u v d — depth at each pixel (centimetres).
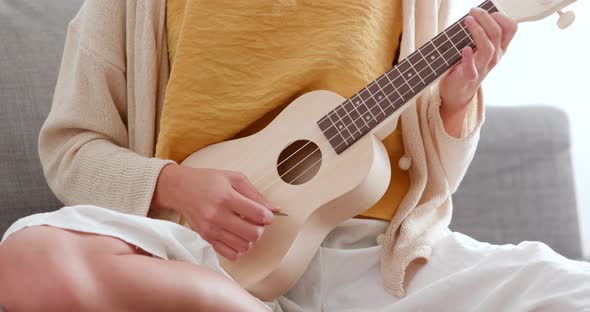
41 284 88
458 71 129
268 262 121
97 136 143
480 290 117
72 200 139
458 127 138
